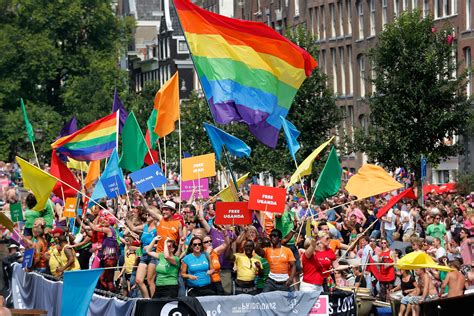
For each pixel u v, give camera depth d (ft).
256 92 173.27
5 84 591.37
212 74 172.76
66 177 202.08
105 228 172.45
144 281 148.56
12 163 540.93
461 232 182.70
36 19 597.52
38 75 593.42
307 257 144.66
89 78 585.63
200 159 175.22
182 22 172.55
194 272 140.77
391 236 213.05
